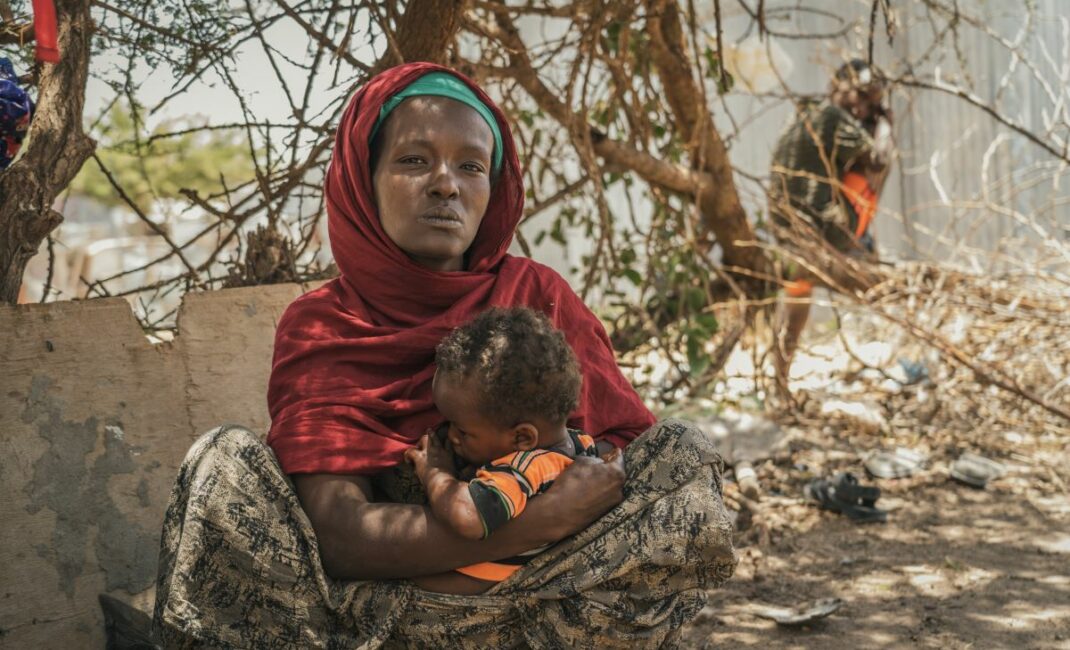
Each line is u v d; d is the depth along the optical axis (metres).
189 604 1.71
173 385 2.66
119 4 3.06
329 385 1.88
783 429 4.87
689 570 1.80
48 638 2.35
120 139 4.14
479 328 1.72
